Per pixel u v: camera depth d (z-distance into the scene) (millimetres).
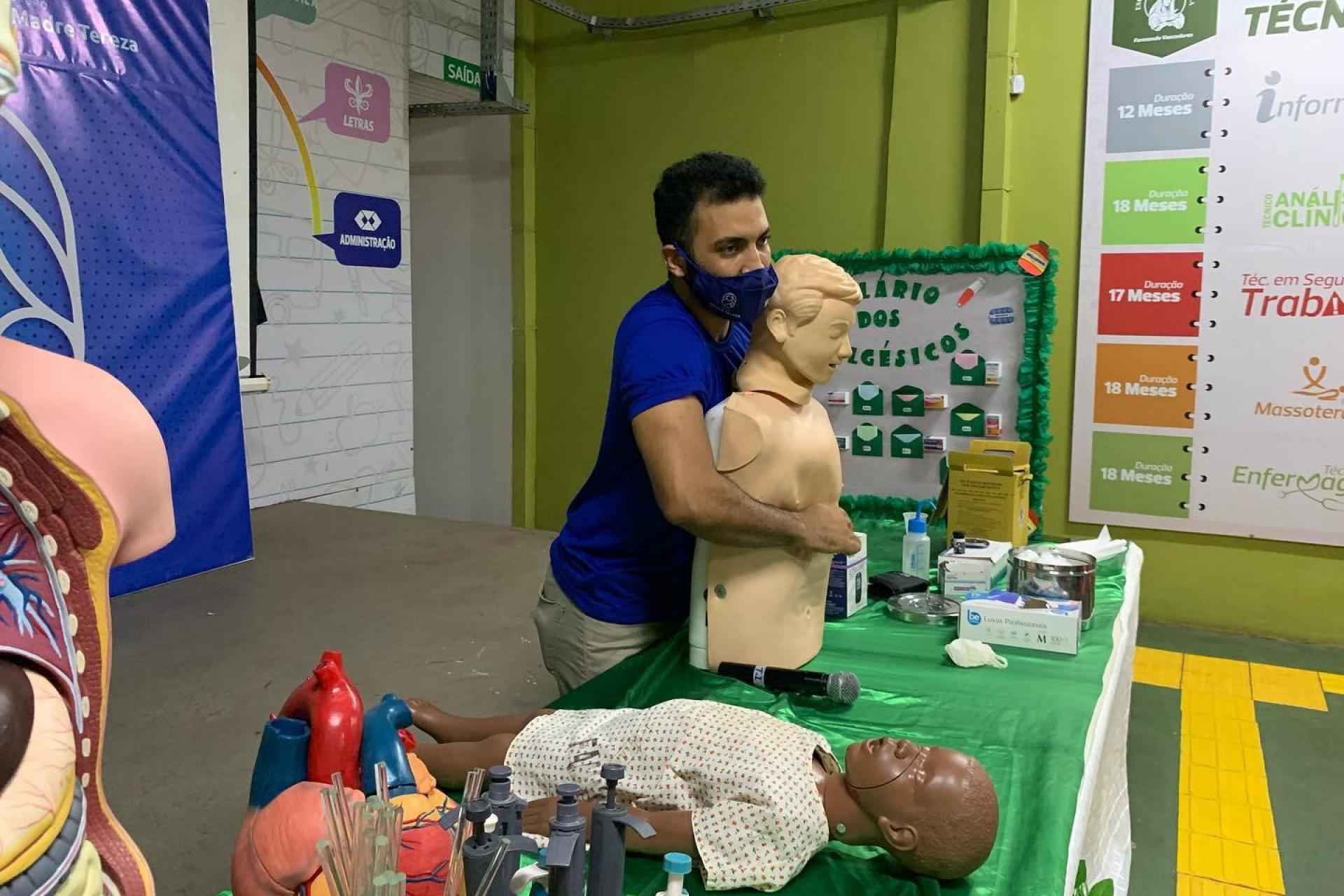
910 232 3992
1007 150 3746
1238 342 3506
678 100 4422
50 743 407
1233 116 3412
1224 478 3588
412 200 5051
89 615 488
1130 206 3607
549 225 4770
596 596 1592
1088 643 1703
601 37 4535
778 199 4277
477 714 1778
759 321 1529
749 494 1452
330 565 2762
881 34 3998
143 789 1539
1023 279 3006
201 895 1279
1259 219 3420
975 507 2225
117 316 2402
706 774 1009
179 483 2586
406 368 4137
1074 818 1123
